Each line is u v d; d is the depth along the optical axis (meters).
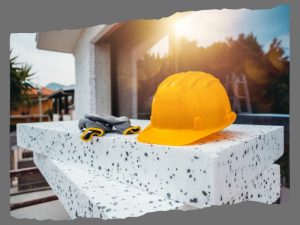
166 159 1.01
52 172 1.64
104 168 1.32
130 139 1.22
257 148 1.21
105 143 1.30
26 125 2.07
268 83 2.16
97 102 3.11
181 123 1.09
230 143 1.03
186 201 0.97
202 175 0.90
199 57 2.48
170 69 2.63
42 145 1.85
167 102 1.13
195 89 1.10
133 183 1.17
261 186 1.32
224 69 2.37
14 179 2.40
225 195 0.94
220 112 1.13
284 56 2.05
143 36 2.92
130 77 3.10
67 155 1.58
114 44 3.25
